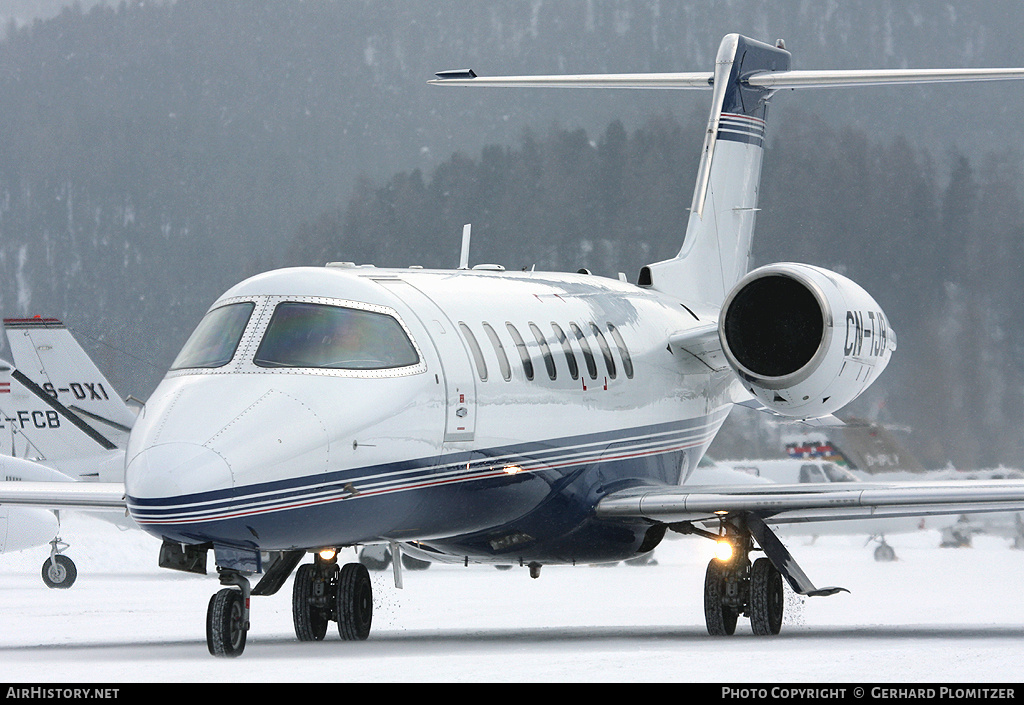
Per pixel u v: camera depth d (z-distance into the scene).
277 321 41.47
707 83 68.69
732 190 68.44
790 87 67.12
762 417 147.88
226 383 39.47
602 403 51.72
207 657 38.31
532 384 47.84
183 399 39.00
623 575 96.81
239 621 38.97
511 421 46.47
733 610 47.31
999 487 44.47
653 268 63.41
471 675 31.69
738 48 68.25
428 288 46.97
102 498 48.12
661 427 55.97
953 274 197.75
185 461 36.66
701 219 66.81
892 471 143.25
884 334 52.59
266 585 45.28
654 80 67.31
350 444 39.69
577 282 56.59
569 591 77.50
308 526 38.97
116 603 70.19
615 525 51.44
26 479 92.19
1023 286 194.50
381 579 93.75
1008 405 174.75
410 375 42.25
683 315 60.91
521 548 51.06
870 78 62.06
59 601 72.19
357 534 41.28
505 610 62.28
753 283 51.03
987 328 189.62
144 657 38.62
